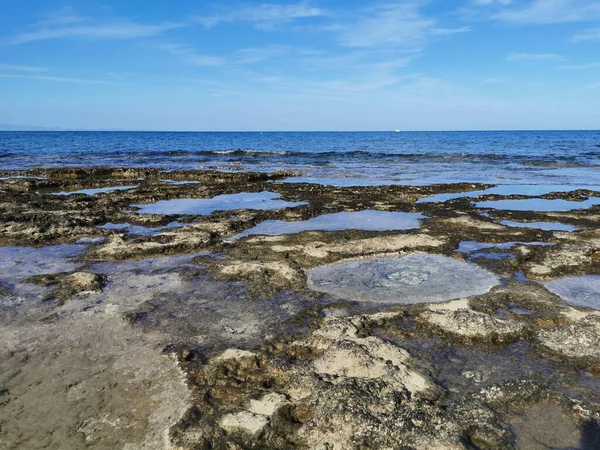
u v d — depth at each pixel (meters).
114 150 27.80
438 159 20.42
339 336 3.19
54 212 7.27
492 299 3.87
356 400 2.43
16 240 5.70
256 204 8.62
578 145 34.19
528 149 28.78
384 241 5.54
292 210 7.65
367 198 9.13
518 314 3.60
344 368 2.79
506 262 4.86
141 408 2.44
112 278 4.41
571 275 4.48
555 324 3.44
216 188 10.34
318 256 5.05
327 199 9.06
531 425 2.32
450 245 5.46
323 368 2.79
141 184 11.59
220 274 4.46
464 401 2.48
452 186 10.87
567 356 2.96
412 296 3.98
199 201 8.98
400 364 2.86
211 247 5.45
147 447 2.16
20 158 20.66
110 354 2.99
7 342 3.14
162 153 23.95
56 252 5.27
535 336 3.23
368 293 4.05
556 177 13.47
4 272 4.57
